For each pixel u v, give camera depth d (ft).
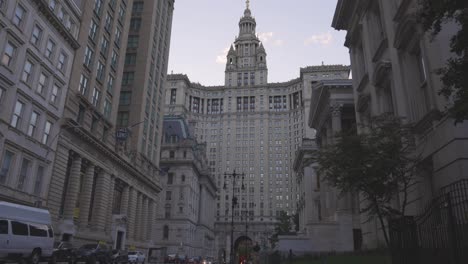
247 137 624.18
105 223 181.27
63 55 144.05
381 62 87.20
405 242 45.37
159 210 334.24
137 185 229.45
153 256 246.47
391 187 64.34
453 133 57.21
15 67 114.42
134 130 229.04
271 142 618.03
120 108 234.38
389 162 61.87
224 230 537.65
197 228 393.50
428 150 65.98
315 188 228.22
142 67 242.58
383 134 65.00
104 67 188.24
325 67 583.99
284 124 623.77
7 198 110.63
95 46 176.24
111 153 181.68
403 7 75.41
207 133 639.76
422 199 69.26
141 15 256.52
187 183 339.98
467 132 56.70
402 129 69.77
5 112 110.11
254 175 598.34
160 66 285.64
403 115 77.05
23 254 74.02
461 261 35.09
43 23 128.67
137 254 161.27
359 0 108.27
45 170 130.82
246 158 611.06
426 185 69.05
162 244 322.75
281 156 606.96
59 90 140.97
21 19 118.01
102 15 183.32
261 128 623.77
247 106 649.20
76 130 148.77
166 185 341.62
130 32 253.03
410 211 74.33
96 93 179.42
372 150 63.31
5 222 70.38
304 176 250.16
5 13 109.70
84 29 161.07
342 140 67.41
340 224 132.98
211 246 474.08
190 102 655.76
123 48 214.07
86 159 161.58
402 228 46.14
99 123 176.86
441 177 61.00
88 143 161.48
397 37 77.15
